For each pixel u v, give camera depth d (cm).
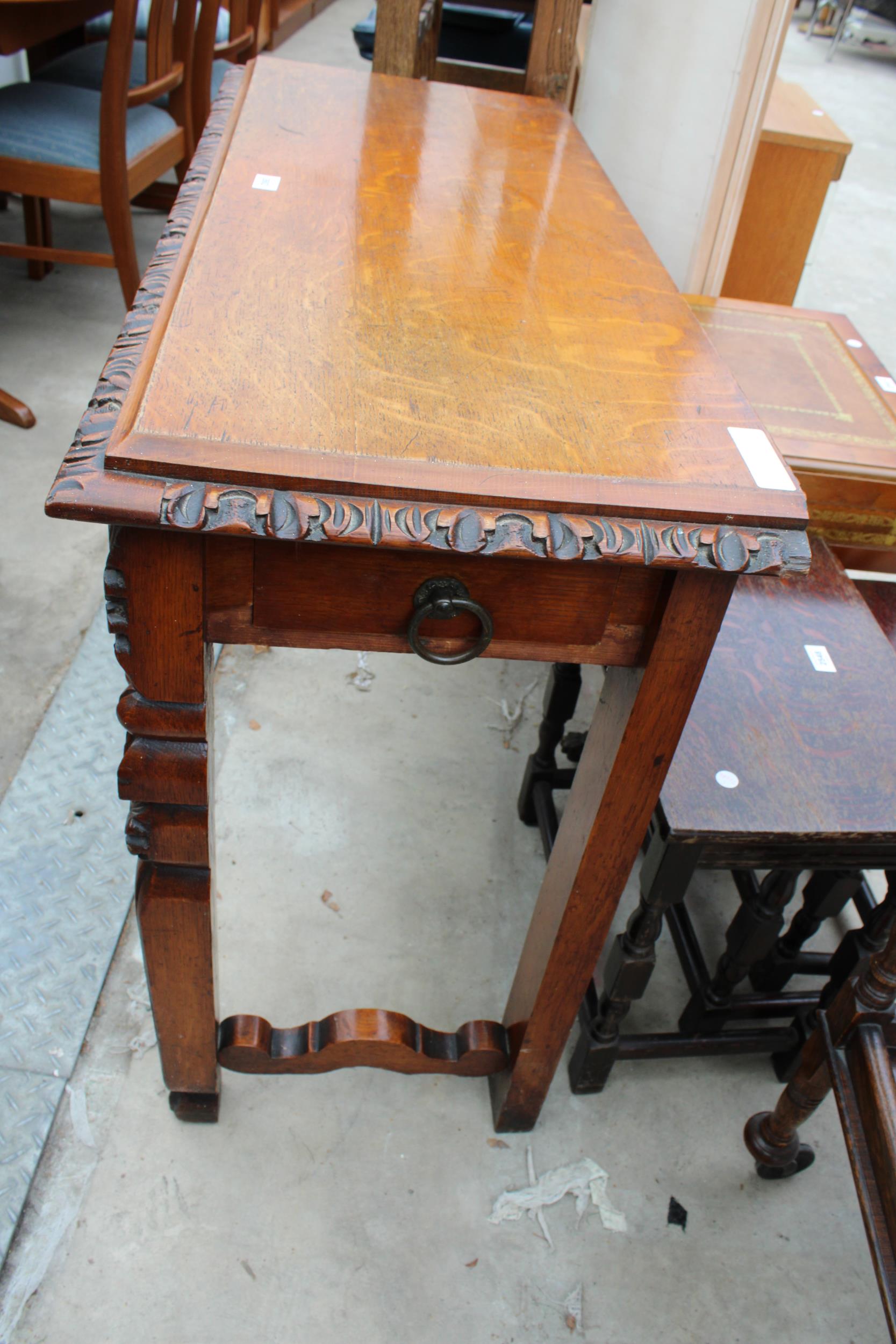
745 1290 112
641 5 171
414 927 144
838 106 569
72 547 193
